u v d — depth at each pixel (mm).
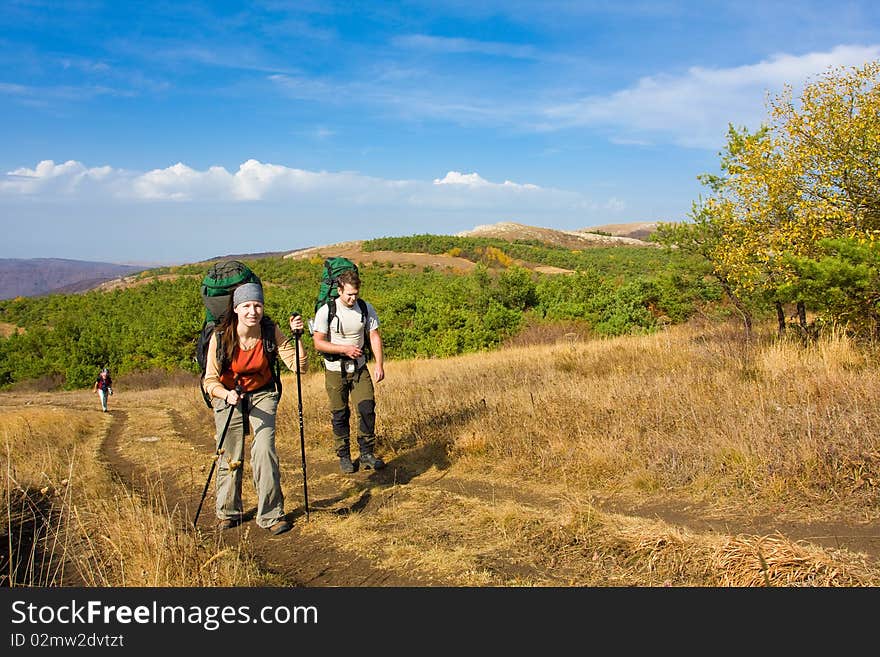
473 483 5289
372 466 6023
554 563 3447
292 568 3756
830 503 3820
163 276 195000
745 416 5320
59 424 12656
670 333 15805
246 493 5391
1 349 73000
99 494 5652
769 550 3121
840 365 7055
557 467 5258
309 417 8672
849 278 7516
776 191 9984
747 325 12898
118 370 55625
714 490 4277
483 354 22828
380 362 5910
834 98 9523
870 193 9367
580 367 10570
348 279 5793
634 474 4742
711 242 12688
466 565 3500
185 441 9266
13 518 4875
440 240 193500
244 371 4355
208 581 3441
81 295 144625
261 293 4320
